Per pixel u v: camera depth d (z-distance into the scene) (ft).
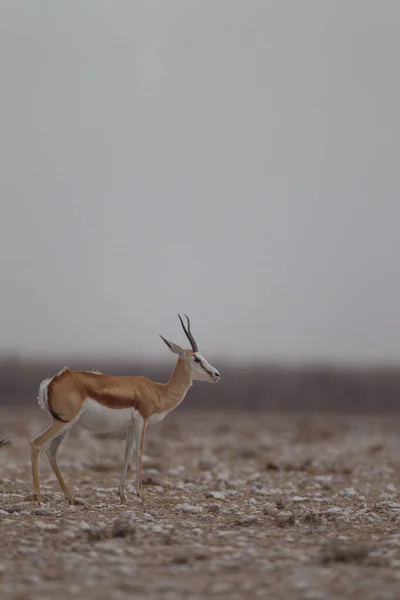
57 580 105.70
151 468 258.37
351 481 234.99
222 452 330.75
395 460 299.79
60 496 181.88
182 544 128.88
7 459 281.33
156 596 98.02
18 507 160.45
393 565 114.11
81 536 132.67
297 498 187.62
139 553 121.39
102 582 104.42
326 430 452.76
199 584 104.73
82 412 163.63
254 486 217.15
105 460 274.57
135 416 169.78
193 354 178.60
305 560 118.01
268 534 138.31
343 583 104.99
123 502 173.58
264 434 437.17
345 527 145.59
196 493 200.64
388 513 163.02
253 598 98.17
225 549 125.08
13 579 105.50
